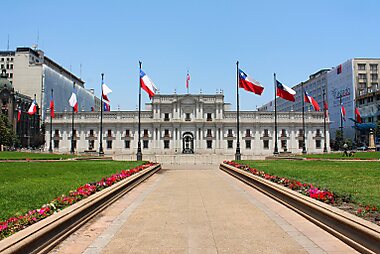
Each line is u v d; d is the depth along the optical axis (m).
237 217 10.91
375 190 12.16
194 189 18.12
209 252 7.43
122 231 9.16
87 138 95.75
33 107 71.38
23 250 6.16
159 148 94.75
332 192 11.21
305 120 95.19
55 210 9.16
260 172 20.20
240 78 40.22
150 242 8.17
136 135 95.62
